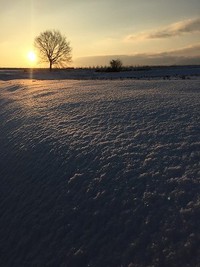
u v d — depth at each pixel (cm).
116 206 430
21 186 583
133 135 656
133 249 358
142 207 412
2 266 426
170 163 500
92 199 461
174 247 341
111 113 875
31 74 6056
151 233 368
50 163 612
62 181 534
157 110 837
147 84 1664
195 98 966
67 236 416
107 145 617
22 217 494
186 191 418
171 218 378
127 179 480
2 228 496
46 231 442
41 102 1291
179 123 691
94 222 419
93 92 1413
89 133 715
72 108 1031
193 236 345
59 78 4716
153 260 337
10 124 1017
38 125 879
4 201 566
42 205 499
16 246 445
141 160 527
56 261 389
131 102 999
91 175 520
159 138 614
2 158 751
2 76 5644
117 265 348
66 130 771
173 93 1147
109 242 380
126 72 5672
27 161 664
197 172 458
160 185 445
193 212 377
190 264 317
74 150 627
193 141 571
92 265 362
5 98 1741
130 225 391
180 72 5100
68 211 458
